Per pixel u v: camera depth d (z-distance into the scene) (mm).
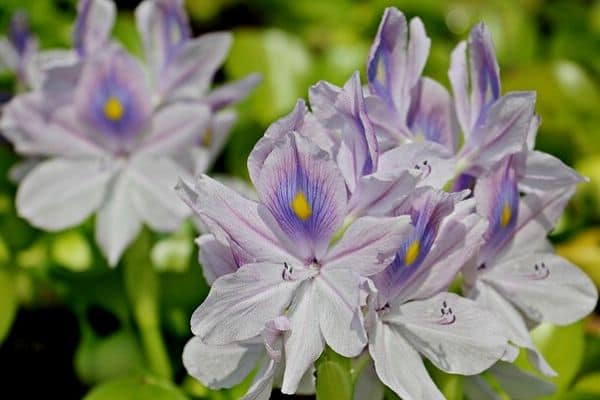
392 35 529
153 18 648
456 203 513
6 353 734
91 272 713
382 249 499
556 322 549
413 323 520
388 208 503
